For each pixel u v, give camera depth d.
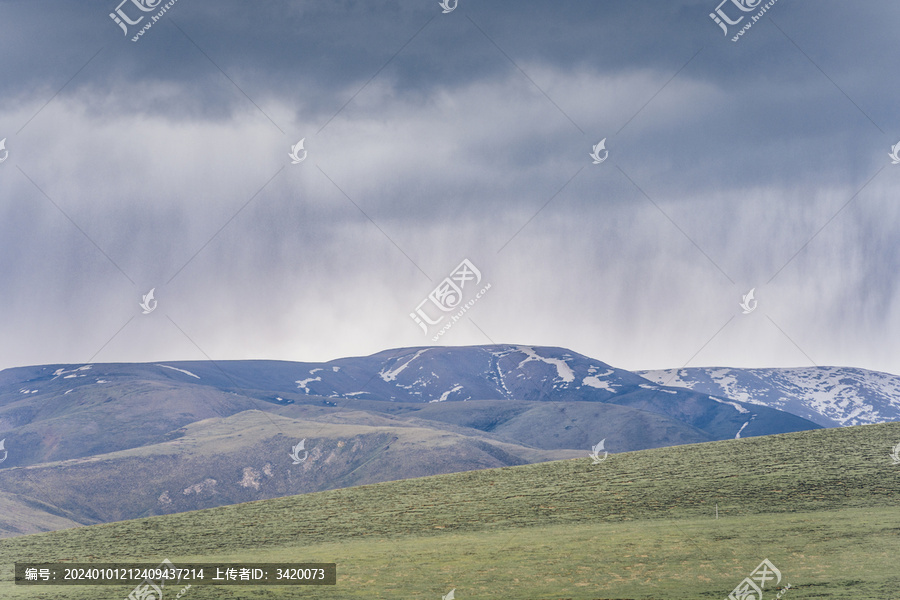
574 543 35.97
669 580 29.88
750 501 41.94
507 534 38.94
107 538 43.12
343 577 32.50
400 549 37.03
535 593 29.33
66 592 32.25
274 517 46.72
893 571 29.14
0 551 40.72
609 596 28.52
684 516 40.03
